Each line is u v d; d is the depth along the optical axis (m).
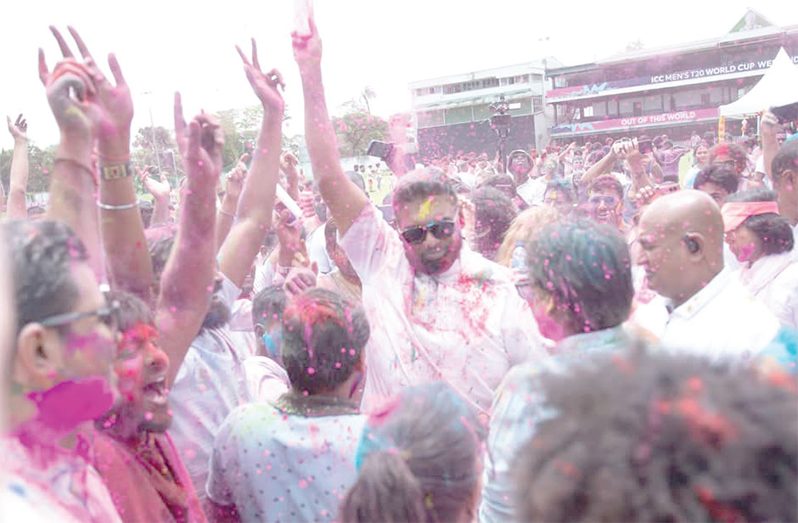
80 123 1.51
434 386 1.34
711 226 1.97
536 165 9.45
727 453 0.61
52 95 1.50
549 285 1.69
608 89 27.69
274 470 1.61
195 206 1.71
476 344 2.04
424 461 1.17
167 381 1.63
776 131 4.39
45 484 1.05
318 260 3.71
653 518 0.62
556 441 0.70
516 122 24.69
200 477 1.95
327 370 1.63
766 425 0.62
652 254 2.01
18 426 1.06
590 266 1.63
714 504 0.61
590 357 0.79
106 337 1.18
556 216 2.29
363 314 1.71
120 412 1.49
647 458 0.63
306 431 1.61
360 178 4.00
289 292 2.37
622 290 1.65
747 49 24.88
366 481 1.14
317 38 2.20
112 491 1.44
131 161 1.71
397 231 2.27
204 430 1.96
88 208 1.53
